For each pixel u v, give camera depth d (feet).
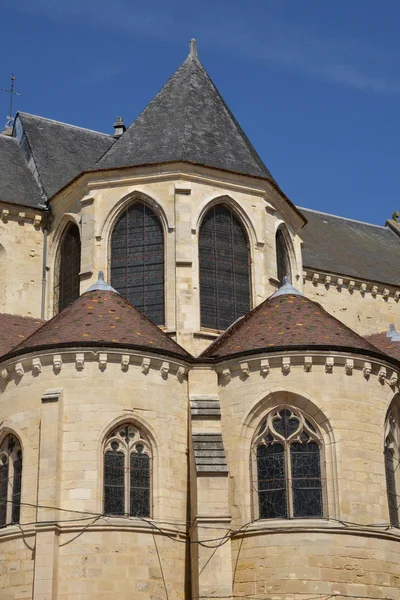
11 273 182.80
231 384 143.84
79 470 135.13
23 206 185.98
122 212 175.11
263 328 148.77
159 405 141.18
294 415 140.87
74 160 208.44
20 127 212.84
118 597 130.11
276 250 181.16
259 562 133.69
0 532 136.36
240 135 188.03
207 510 134.21
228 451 140.87
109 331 143.54
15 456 140.67
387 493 140.87
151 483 138.51
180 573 135.13
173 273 168.55
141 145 182.19
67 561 130.72
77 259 180.14
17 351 141.79
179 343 164.45
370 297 216.13
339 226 248.11
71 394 138.41
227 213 176.96
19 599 130.93
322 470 138.51
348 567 133.08
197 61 199.72
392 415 147.43
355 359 142.72
